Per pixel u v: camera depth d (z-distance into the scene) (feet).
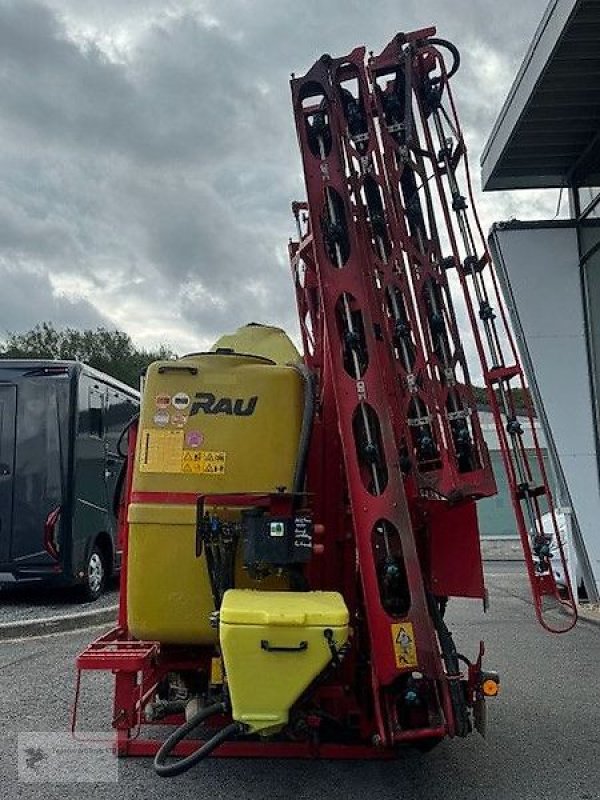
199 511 13.92
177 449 14.70
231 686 12.26
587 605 34.65
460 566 15.12
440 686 13.12
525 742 16.88
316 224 14.55
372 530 13.46
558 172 37.91
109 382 41.47
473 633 29.94
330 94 14.87
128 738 15.47
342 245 14.44
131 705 15.12
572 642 27.96
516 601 39.42
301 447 14.52
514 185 38.47
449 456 14.23
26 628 30.86
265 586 14.29
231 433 14.76
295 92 15.06
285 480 14.64
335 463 15.30
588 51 27.58
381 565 13.34
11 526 35.01
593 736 17.29
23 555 34.88
